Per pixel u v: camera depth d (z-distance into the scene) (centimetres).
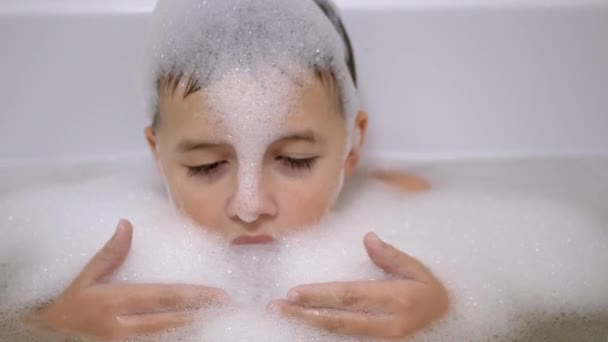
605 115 120
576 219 108
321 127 91
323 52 94
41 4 113
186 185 92
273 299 88
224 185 90
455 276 93
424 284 84
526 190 117
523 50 117
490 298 90
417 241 102
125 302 81
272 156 90
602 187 117
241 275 94
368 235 86
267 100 88
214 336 83
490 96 120
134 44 115
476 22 116
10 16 112
